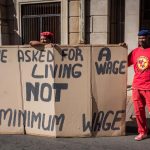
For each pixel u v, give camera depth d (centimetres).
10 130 684
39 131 667
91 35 1085
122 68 659
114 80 659
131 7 1052
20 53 665
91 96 653
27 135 676
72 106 651
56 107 647
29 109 671
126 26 1063
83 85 650
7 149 605
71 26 1117
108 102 661
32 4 1175
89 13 1081
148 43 629
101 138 658
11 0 1188
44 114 660
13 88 676
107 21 1065
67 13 1116
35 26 1184
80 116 655
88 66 648
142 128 653
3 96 681
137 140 648
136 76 642
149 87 627
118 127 671
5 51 672
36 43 648
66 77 645
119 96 663
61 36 1136
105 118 663
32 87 663
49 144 624
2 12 1171
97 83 653
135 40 1056
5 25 1184
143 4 1076
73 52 644
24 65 665
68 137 657
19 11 1185
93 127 661
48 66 646
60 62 641
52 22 1159
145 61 626
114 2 1086
